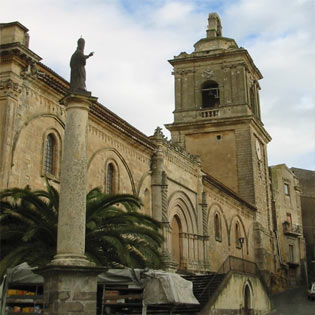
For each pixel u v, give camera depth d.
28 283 16.33
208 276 31.61
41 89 23.62
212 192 44.78
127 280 17.33
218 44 59.19
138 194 31.94
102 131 28.72
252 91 61.31
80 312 14.19
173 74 59.19
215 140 55.91
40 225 16.83
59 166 24.45
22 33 22.67
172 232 36.47
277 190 67.94
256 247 55.06
